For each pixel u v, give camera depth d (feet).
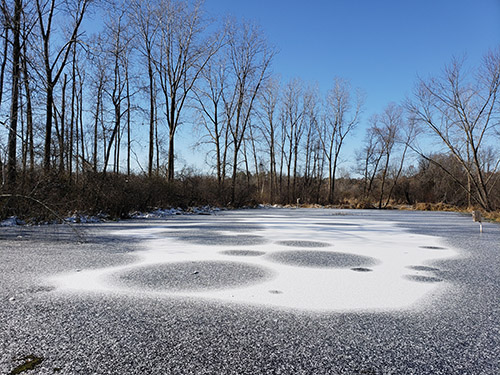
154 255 22.89
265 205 135.03
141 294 14.39
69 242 27.94
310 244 28.91
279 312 12.56
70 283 15.87
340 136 152.66
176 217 58.08
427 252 26.02
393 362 9.06
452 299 14.38
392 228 45.19
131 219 51.90
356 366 8.82
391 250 26.61
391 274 18.61
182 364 8.74
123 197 51.47
